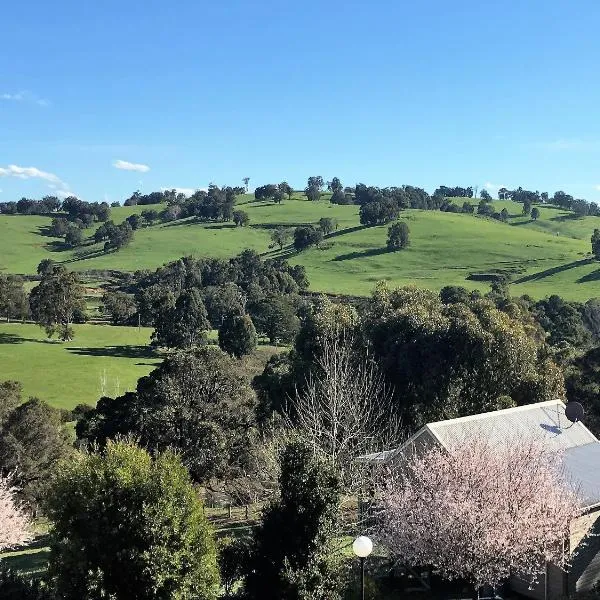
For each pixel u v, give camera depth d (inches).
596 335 2795.3
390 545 676.7
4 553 946.7
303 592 542.6
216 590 603.5
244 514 1075.9
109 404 1245.1
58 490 569.3
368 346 1364.4
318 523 559.8
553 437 879.1
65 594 532.1
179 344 3243.1
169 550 539.8
